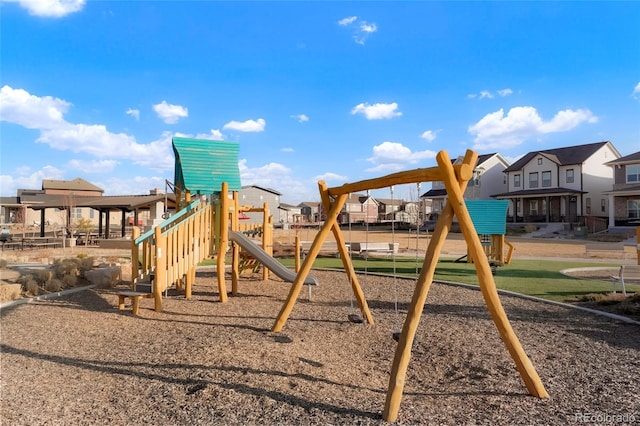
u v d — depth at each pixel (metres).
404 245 25.39
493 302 3.97
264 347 5.07
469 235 3.98
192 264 8.62
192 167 9.40
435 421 3.24
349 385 4.04
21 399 3.73
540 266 14.83
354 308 7.69
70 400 3.70
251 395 3.69
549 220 41.41
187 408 3.48
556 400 3.68
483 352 5.09
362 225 60.25
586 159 40.75
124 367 4.54
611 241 29.42
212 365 4.44
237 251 9.62
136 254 8.10
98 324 6.58
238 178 9.74
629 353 4.99
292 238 31.67
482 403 3.62
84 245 25.34
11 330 6.21
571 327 6.25
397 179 4.85
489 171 49.53
